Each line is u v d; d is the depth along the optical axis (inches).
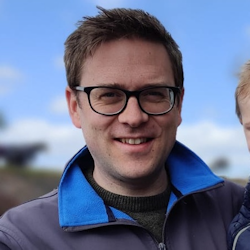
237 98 28.6
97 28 24.3
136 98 23.9
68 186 25.6
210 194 28.2
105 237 23.6
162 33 24.9
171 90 25.0
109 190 25.8
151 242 23.9
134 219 24.9
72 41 25.8
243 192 29.4
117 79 23.8
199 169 28.1
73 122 26.9
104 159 24.7
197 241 25.2
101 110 24.2
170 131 25.2
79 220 23.6
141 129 24.0
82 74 25.1
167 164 28.4
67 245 23.3
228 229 26.1
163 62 24.9
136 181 24.8
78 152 26.9
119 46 24.1
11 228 23.7
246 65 28.7
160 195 25.9
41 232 23.7
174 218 25.5
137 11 25.4
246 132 27.9
